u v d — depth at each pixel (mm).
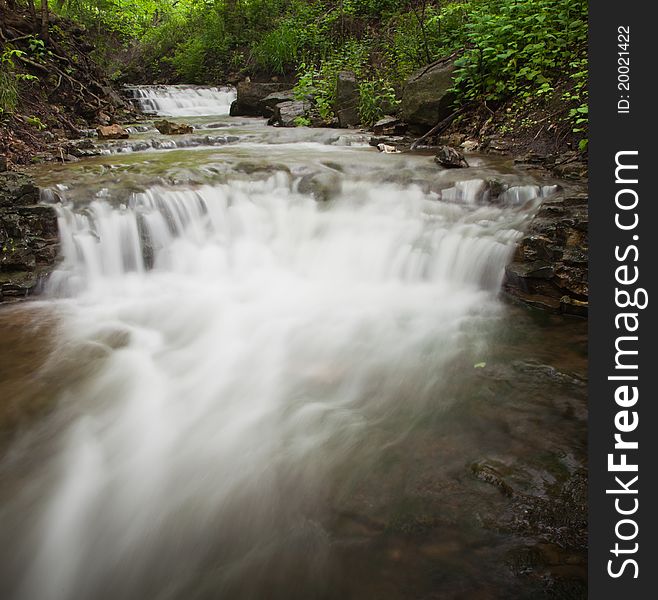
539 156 7199
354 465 2846
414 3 14062
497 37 8750
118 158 8031
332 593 2107
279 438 3150
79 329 4605
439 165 7105
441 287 5453
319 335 4512
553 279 4688
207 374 3932
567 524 2322
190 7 22734
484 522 2367
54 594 2238
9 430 3232
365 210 6398
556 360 3795
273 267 5938
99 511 2629
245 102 14625
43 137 8945
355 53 12750
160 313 4965
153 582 2258
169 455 3037
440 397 3438
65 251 5527
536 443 2881
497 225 5531
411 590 2072
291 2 18250
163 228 6012
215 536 2461
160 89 16141
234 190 6574
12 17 10992
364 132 10328
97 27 19219
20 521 2568
